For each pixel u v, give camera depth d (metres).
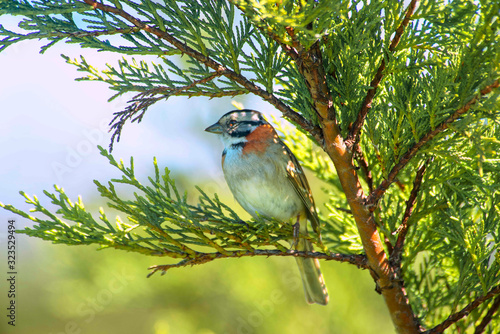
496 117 4.71
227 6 5.62
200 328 10.50
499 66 4.40
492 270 5.61
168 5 5.47
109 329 12.81
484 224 5.60
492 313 6.36
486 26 4.48
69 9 5.13
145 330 12.95
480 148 4.53
